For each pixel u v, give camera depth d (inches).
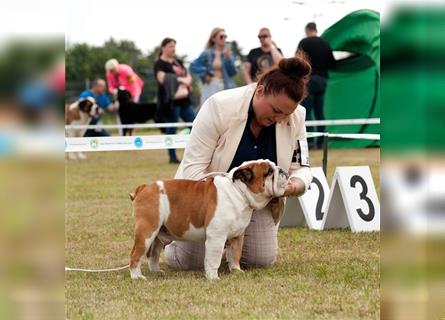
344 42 975.0
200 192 281.6
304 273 294.2
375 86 985.5
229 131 296.4
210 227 277.4
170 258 317.4
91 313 230.5
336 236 390.3
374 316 221.3
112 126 801.6
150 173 753.6
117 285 273.0
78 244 375.2
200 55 874.8
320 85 899.4
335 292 254.5
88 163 880.9
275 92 279.7
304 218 438.9
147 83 1129.4
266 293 255.8
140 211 282.8
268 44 833.5
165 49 871.1
